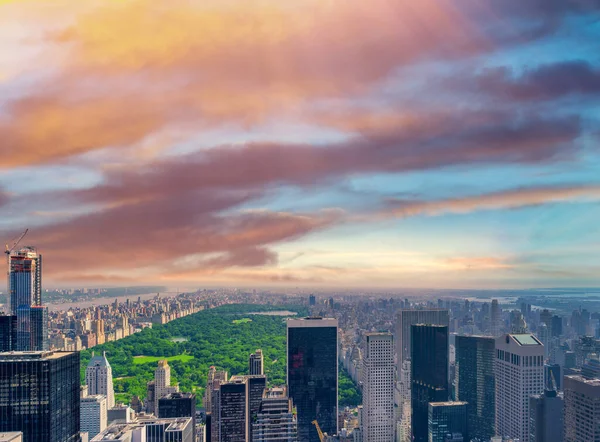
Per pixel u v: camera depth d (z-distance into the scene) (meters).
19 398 71.94
